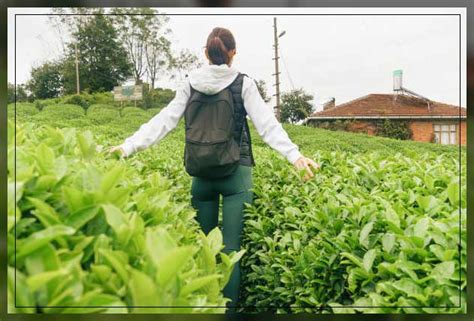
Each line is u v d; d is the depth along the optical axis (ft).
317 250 5.85
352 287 4.51
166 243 2.81
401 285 3.82
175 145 13.91
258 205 8.52
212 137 6.94
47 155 3.45
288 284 6.48
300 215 7.07
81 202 3.09
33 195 3.11
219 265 4.12
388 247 4.53
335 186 7.39
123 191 3.38
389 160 8.92
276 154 11.60
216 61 7.04
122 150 6.77
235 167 7.13
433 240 4.39
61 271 2.26
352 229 5.38
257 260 8.11
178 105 7.34
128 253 2.96
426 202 5.25
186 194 9.17
